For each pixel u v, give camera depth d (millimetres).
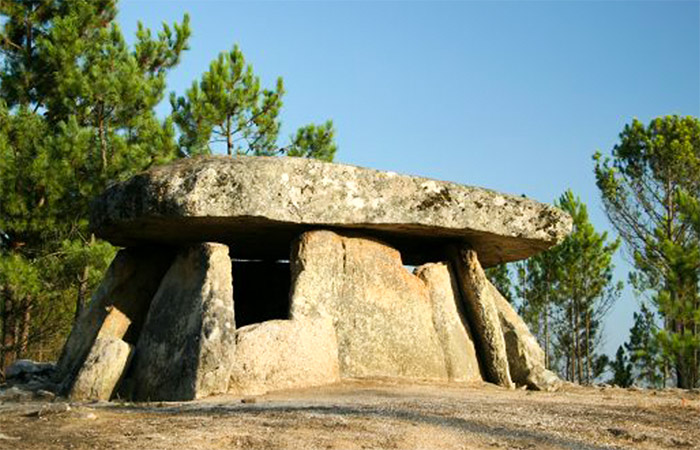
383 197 11305
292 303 10812
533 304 24953
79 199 18141
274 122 22016
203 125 20828
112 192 11305
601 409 8242
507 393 10273
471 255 12578
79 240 17984
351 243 11617
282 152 22297
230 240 12125
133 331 11820
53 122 19812
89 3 20688
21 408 8414
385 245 12031
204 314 9938
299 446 5941
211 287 10320
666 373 23016
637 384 23625
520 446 6215
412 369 11469
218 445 5988
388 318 11523
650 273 22844
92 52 19531
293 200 10805
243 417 7180
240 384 9617
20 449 5836
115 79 18547
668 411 8367
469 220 11844
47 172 17562
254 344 9852
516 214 12266
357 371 11008
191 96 20828
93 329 11891
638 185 26516
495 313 12445
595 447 6285
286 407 7938
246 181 10578
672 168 25734
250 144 21969
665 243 18812
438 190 11672
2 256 17359
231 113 21250
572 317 24672
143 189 10734
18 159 17891
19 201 17562
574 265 23859
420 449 5984
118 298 12008
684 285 18391
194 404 8539
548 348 25047
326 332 10656
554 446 6254
